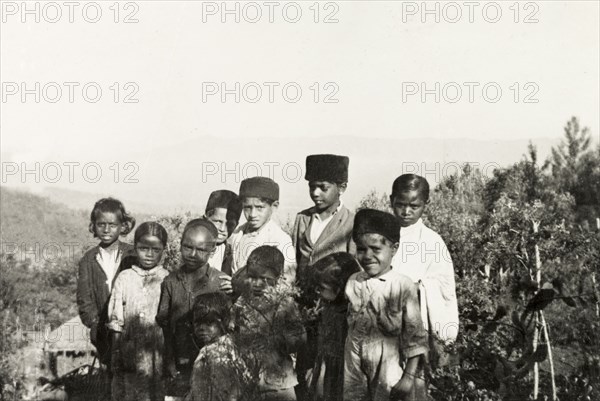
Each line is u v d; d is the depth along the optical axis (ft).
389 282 16.89
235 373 17.46
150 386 18.39
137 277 18.57
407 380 16.65
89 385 19.27
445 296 17.83
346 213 18.57
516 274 18.86
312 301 18.19
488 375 17.16
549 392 17.71
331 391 17.53
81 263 19.42
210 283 18.38
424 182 18.02
